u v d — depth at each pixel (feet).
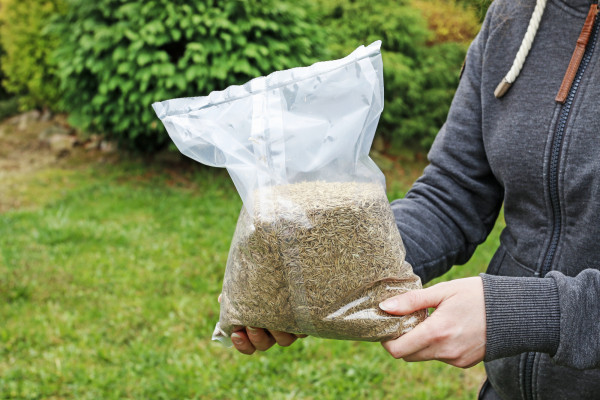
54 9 22.63
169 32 16.87
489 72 3.55
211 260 13.41
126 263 13.16
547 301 2.72
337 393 9.17
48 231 14.53
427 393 9.04
